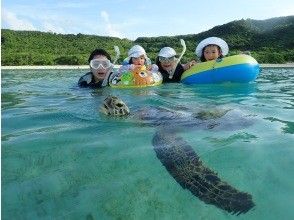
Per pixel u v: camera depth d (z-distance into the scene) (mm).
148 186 601
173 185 601
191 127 940
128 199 560
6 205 540
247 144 794
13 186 600
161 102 1334
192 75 1955
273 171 656
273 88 1778
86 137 864
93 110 1180
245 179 627
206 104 1288
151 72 1914
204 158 715
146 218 514
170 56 2055
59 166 683
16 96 1562
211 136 858
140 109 1169
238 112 1119
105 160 709
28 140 843
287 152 743
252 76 1901
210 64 1928
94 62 1850
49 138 857
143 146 786
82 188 595
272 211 526
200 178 624
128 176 637
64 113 1144
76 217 513
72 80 2621
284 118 1048
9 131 932
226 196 566
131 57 1981
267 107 1228
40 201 554
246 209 532
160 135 868
